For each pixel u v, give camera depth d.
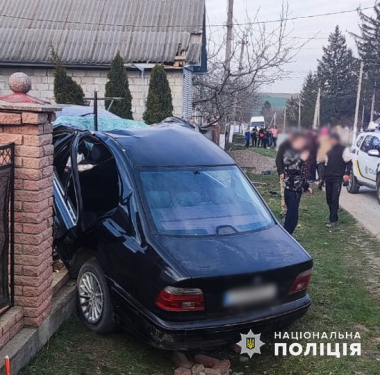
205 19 18.62
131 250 4.30
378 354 4.61
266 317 4.19
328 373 4.25
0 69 16.14
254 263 4.22
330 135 9.13
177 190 4.83
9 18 17.80
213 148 5.58
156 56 16.28
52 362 4.08
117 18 18.08
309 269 4.57
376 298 5.95
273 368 4.40
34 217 4.05
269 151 31.28
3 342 3.81
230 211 4.89
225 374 4.27
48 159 4.23
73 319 4.87
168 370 4.26
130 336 4.71
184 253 4.16
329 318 5.34
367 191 15.11
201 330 3.93
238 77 18.59
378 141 13.42
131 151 5.05
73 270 5.13
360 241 8.79
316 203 12.52
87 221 4.89
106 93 14.91
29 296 4.12
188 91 17.78
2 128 4.00
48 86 16.14
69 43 16.69
